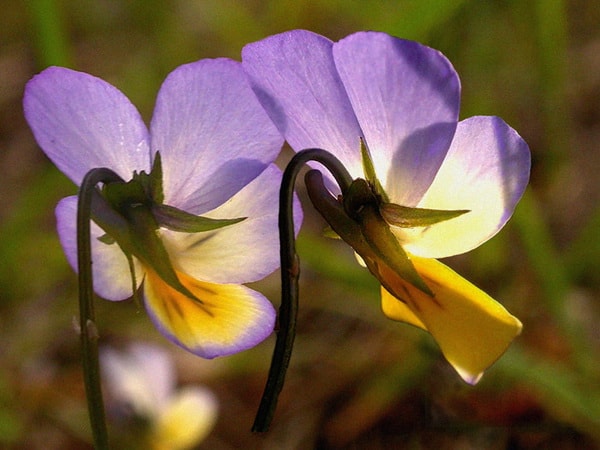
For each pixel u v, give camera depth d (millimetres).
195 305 139
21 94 345
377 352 253
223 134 139
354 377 251
